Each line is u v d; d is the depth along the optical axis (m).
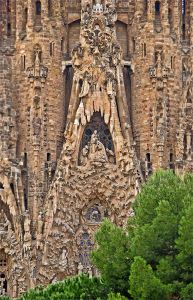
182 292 182.88
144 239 194.62
